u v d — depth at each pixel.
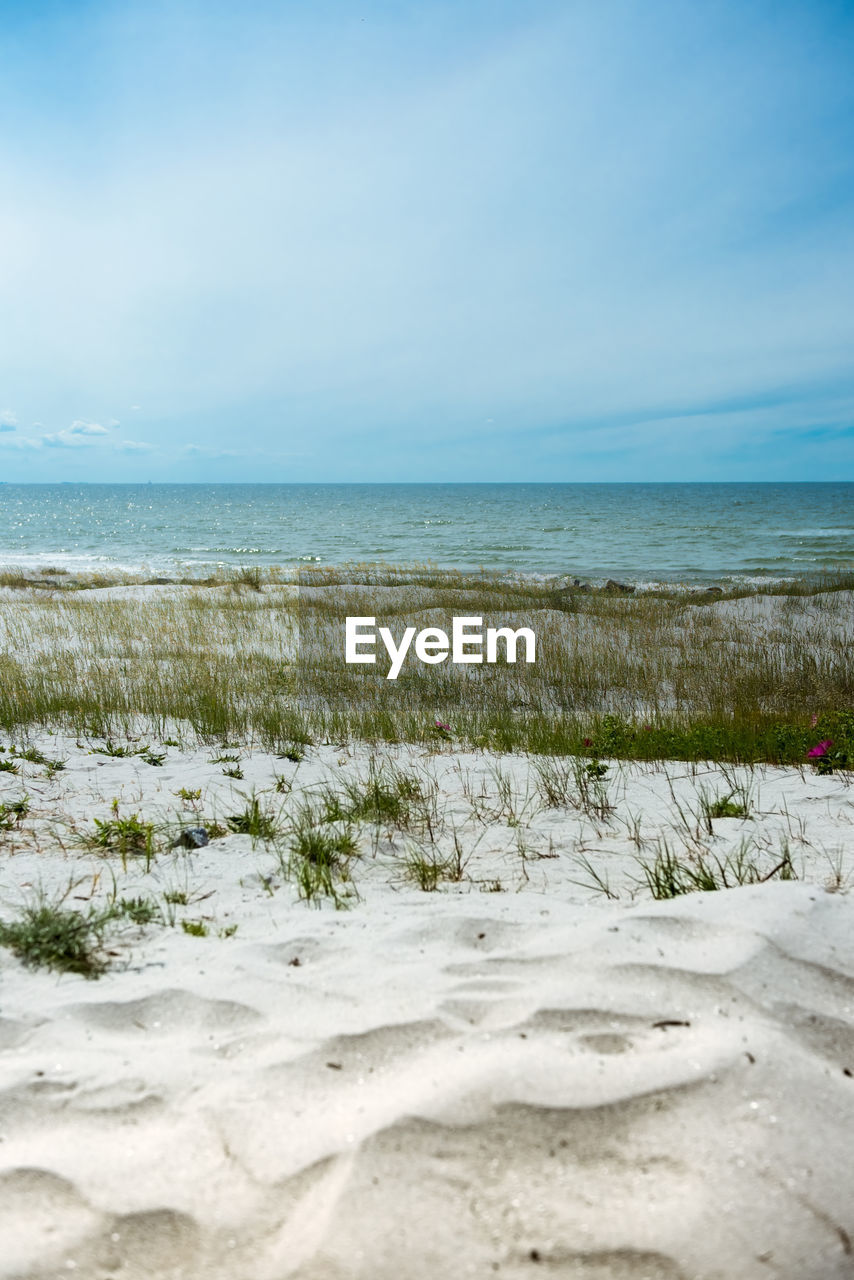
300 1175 1.83
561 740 7.27
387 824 4.93
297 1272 1.60
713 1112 1.94
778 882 3.21
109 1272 1.65
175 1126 2.03
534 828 4.81
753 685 9.99
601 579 25.92
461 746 7.35
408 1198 1.74
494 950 2.96
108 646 12.98
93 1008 2.61
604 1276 1.57
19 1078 2.25
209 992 2.67
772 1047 2.15
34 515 95.56
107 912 3.40
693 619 15.42
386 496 191.25
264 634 14.45
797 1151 1.83
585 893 3.70
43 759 6.50
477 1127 1.91
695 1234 1.64
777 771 6.10
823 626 14.41
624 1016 2.35
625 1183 1.76
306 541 50.78
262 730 7.79
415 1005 2.50
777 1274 1.56
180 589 22.73
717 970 2.52
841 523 62.88
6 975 2.89
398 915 3.38
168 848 4.48
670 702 9.67
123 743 7.32
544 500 138.50
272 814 5.11
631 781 5.90
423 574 26.48
